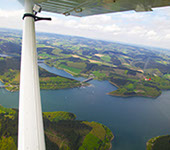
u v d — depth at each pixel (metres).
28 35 1.12
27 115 0.65
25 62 0.90
